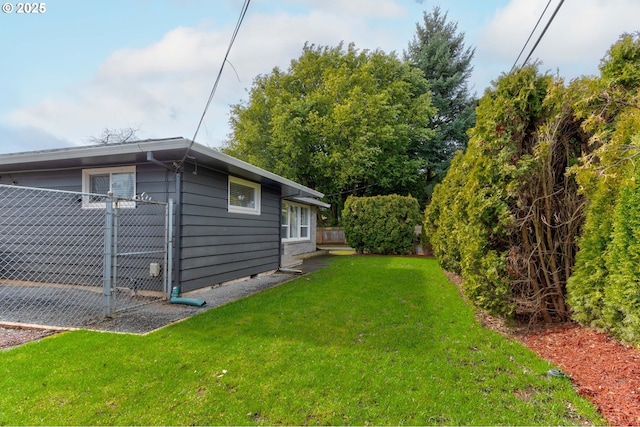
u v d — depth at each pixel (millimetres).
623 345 2879
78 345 3090
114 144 4762
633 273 2664
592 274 3182
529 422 1995
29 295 5137
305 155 17594
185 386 2385
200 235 5645
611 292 2910
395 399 2252
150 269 5141
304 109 16844
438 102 21094
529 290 3822
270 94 18344
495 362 2832
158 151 4625
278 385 2418
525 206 3695
